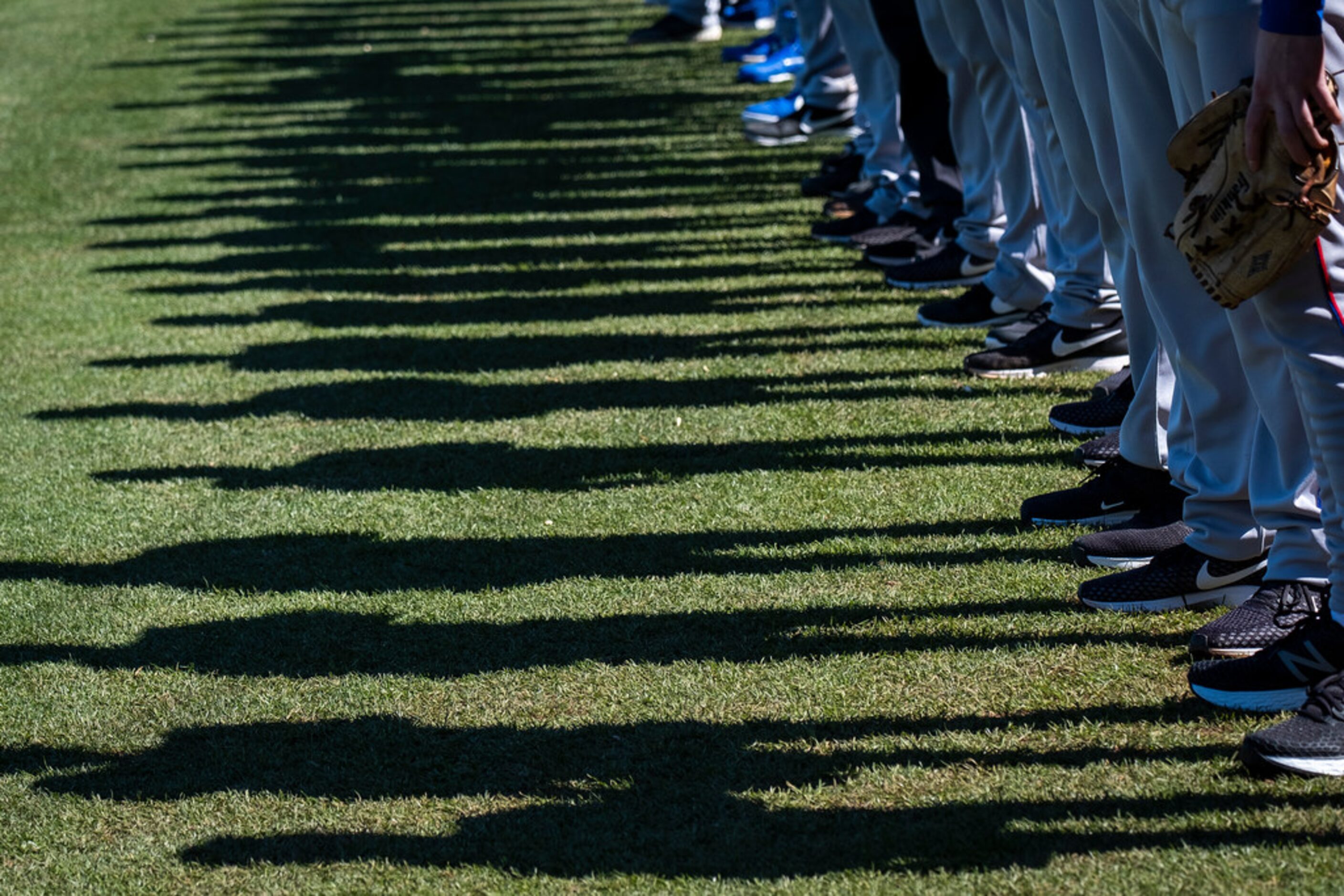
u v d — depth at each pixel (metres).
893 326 11.34
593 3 31.19
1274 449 6.04
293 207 16.55
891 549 7.56
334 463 9.30
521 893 5.00
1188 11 5.34
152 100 23.27
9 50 28.56
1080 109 7.82
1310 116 4.87
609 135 19.08
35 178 18.52
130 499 8.93
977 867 4.92
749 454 8.99
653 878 5.02
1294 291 5.29
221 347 11.88
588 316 12.11
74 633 7.27
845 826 5.23
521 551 7.86
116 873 5.32
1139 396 7.42
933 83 12.43
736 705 6.15
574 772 5.75
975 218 11.84
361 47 27.39
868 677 6.29
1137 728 5.72
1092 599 6.79
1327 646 5.57
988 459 8.65
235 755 6.08
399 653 6.85
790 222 14.65
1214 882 4.71
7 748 6.26
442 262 14.01
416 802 5.63
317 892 5.11
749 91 21.17
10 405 10.73
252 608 7.42
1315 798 5.15
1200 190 5.28
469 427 9.81
